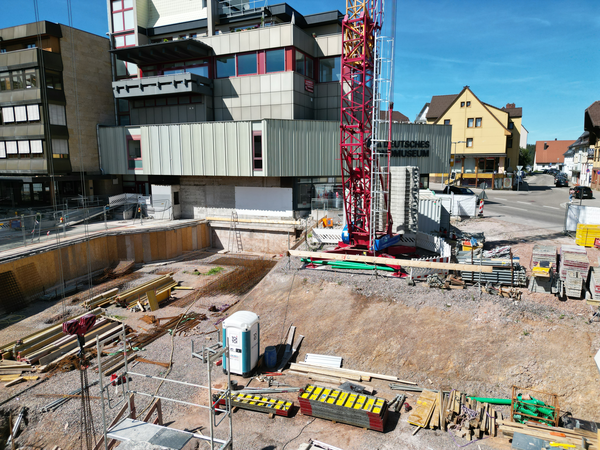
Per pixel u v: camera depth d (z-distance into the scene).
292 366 16.03
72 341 18.45
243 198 34.00
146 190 40.53
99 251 28.59
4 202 39.50
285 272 21.36
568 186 63.00
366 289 18.52
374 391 14.24
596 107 54.16
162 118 37.66
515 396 13.21
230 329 15.45
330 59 35.75
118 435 10.31
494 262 18.25
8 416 13.95
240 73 35.12
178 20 39.09
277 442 12.11
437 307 16.61
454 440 11.86
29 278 23.39
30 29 34.66
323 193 33.22
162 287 25.41
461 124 59.62
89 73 38.16
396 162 35.69
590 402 12.70
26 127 34.62
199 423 13.11
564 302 16.27
